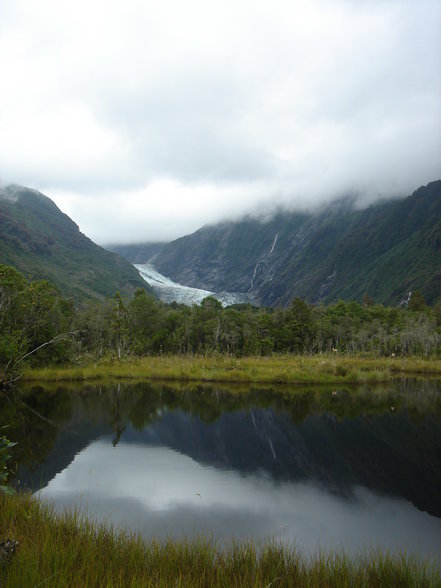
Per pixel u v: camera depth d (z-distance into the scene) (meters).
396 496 14.58
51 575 6.40
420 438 22.05
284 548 10.59
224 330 73.50
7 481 15.07
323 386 40.31
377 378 43.62
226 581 7.29
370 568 8.35
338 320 94.62
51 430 22.91
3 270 41.31
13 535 8.08
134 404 30.61
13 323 44.41
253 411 28.70
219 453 19.27
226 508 13.28
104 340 64.00
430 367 57.59
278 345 78.81
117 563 7.72
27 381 41.06
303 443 21.05
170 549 8.55
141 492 14.41
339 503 13.86
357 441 21.52
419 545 11.04
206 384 40.44
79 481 15.37
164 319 82.38
